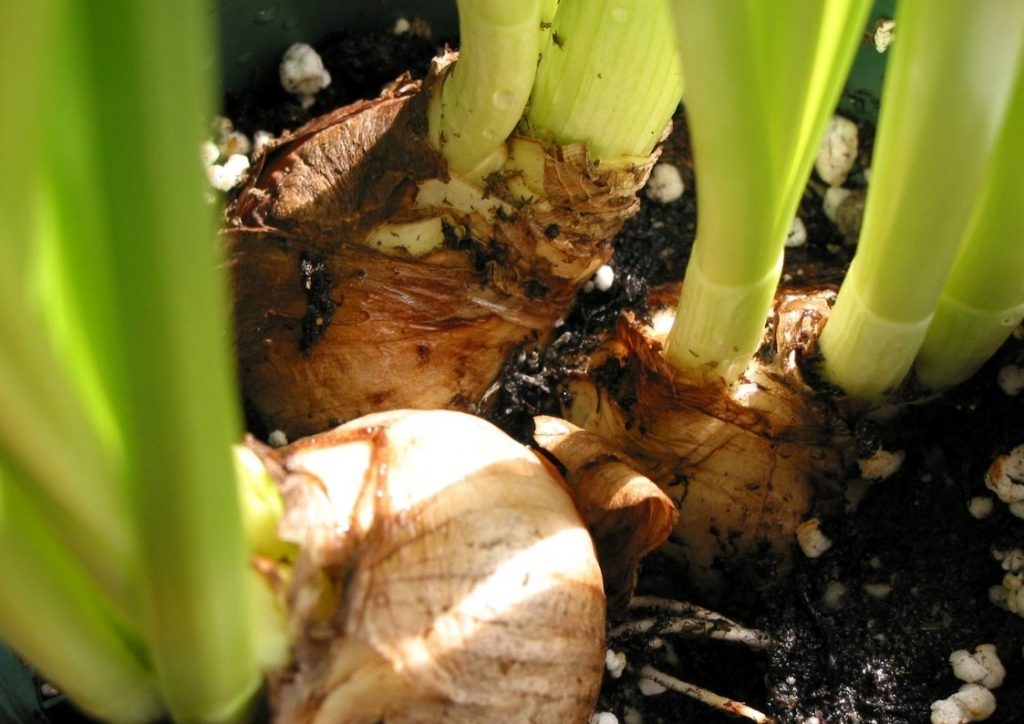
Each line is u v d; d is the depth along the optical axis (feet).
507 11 0.45
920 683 0.57
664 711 0.60
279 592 0.39
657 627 0.58
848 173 0.70
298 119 0.68
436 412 0.46
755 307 0.50
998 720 0.56
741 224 0.45
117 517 0.33
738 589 0.61
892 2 0.64
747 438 0.56
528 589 0.42
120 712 0.41
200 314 0.26
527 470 0.46
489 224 0.55
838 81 0.41
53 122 0.27
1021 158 0.45
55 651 0.38
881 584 0.59
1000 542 0.58
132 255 0.25
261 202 0.54
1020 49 0.38
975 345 0.53
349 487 0.42
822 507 0.59
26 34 0.23
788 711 0.57
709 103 0.38
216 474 0.30
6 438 0.31
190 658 0.36
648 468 0.59
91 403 0.31
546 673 0.42
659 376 0.56
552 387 0.61
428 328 0.57
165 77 0.23
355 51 0.68
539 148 0.52
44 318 0.29
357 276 0.55
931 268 0.47
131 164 0.24
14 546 0.35
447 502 0.42
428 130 0.53
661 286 0.64
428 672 0.39
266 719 0.41
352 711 0.39
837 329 0.53
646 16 0.47
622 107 0.50
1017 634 0.57
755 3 0.36
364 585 0.40
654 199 0.69
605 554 0.53
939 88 0.40
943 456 0.60
